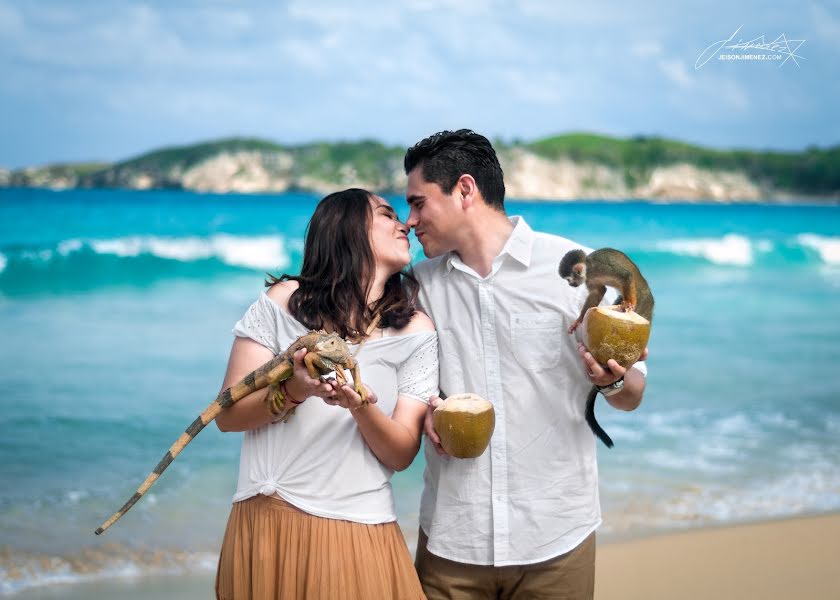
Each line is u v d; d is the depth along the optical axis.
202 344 11.84
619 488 6.82
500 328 3.19
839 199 123.69
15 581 4.98
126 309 14.38
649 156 129.00
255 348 3.04
